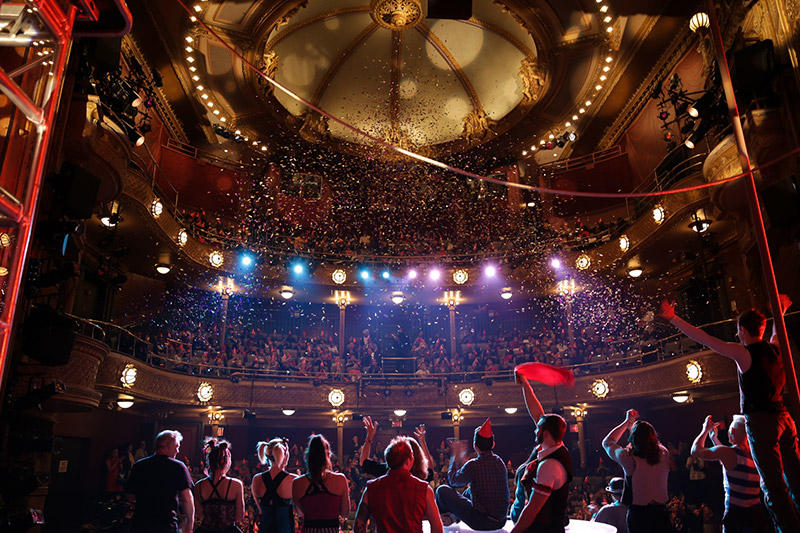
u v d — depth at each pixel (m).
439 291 26.19
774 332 3.81
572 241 24.02
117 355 15.99
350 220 27.97
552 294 25.70
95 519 16.84
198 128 25.30
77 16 3.72
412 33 26.06
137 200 16.72
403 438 4.43
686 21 19.11
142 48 20.45
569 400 21.84
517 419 25.39
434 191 28.36
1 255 2.98
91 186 9.95
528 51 24.16
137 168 16.88
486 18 24.27
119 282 17.09
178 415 23.42
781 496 3.57
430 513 4.14
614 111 24.58
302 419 25.61
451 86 27.92
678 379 18.02
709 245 18.80
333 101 27.88
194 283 24.20
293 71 26.06
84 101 10.96
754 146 12.02
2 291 2.94
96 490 19.17
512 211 27.08
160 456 5.91
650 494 5.29
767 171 11.70
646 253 21.19
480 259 25.39
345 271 25.19
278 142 27.27
